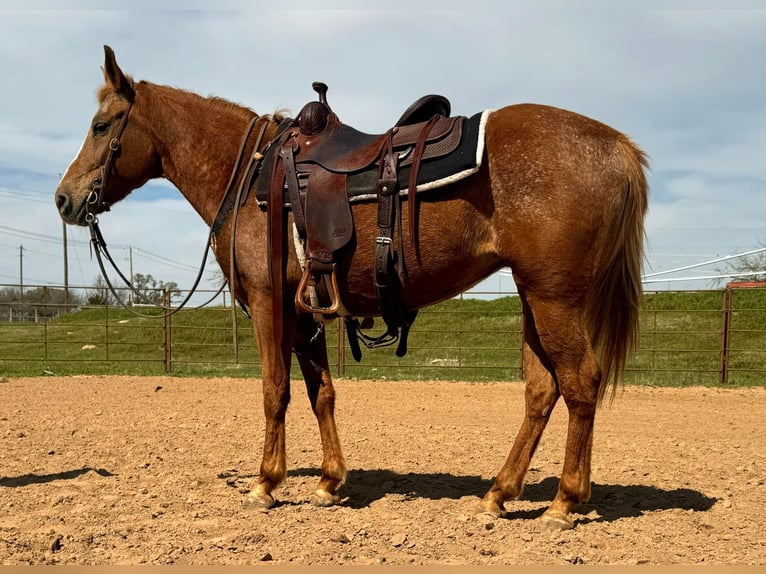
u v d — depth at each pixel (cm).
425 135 377
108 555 331
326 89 444
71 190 466
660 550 338
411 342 1659
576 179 354
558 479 505
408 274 381
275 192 405
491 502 396
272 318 416
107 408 873
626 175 368
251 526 377
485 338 1655
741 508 416
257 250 418
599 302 382
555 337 361
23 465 536
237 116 466
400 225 372
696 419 820
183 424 743
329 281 391
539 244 354
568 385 364
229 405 908
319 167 397
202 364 1528
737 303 1706
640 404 959
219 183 457
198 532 367
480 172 364
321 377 451
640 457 585
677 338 1536
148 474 509
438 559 329
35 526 375
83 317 2247
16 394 1022
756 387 1170
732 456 589
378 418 812
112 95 470
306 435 684
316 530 371
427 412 866
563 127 366
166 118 468
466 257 376
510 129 367
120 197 484
